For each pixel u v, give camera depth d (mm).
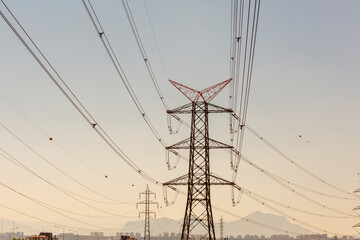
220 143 87250
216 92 86812
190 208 85250
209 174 86500
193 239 85000
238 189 86375
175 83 87438
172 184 86500
